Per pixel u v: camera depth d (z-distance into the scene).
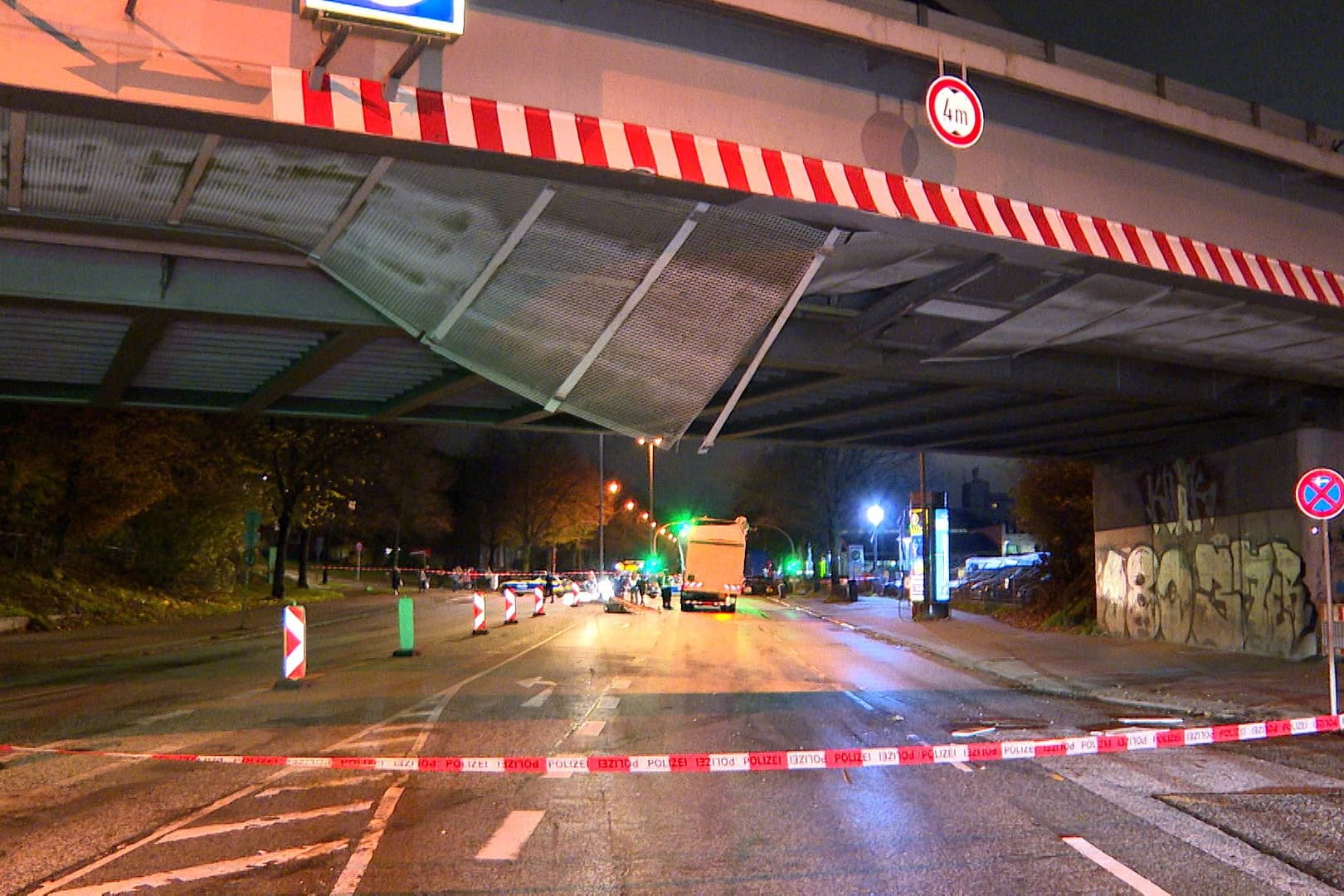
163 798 8.96
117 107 7.81
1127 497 26.52
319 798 8.95
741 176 9.55
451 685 16.84
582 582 74.38
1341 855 7.20
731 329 10.99
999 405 19.81
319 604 46.56
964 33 11.23
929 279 12.76
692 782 9.64
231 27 8.11
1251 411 19.78
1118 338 15.36
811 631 32.25
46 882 6.58
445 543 102.31
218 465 39.44
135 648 24.56
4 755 10.95
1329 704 14.58
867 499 60.34
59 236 10.59
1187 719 13.93
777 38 10.39
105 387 16.06
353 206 9.98
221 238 10.73
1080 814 8.41
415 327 11.34
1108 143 12.32
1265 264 12.88
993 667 20.83
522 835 7.73
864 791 9.28
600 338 10.98
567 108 9.37
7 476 28.86
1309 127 13.56
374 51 8.59
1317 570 19.67
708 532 44.59
